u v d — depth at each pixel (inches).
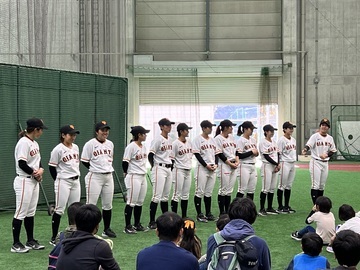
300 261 165.6
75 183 277.7
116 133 466.9
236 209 144.0
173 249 127.9
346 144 882.1
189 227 149.7
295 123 892.0
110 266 127.0
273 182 367.9
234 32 903.7
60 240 144.2
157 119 916.6
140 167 306.0
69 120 423.2
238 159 350.6
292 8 885.8
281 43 900.0
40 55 509.0
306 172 667.4
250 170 356.2
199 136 341.7
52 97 409.1
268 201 371.9
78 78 431.8
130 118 895.1
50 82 407.2
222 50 907.4
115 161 461.1
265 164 365.7
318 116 899.4
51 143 407.2
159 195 317.7
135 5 906.7
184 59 908.6
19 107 382.9
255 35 902.4
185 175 333.1
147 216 363.9
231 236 135.0
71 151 276.4
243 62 896.3
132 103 898.7
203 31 904.9
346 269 119.6
